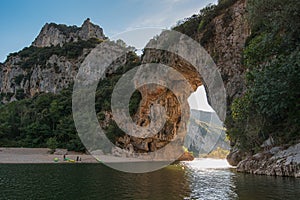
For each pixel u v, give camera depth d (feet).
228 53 131.54
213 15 142.72
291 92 63.62
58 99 282.36
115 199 45.03
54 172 96.12
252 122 93.45
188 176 80.79
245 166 85.35
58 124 244.42
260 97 65.92
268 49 73.05
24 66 435.53
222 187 55.72
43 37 515.09
